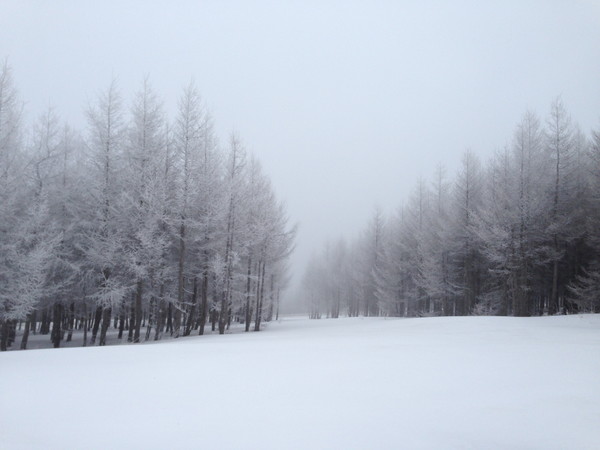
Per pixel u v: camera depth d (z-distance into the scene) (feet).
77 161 71.46
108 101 62.69
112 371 24.50
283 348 35.14
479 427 13.20
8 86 53.31
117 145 63.21
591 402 15.78
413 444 11.85
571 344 32.53
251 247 80.59
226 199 68.33
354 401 16.60
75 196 64.59
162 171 64.80
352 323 85.10
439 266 100.58
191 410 15.87
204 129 70.64
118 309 74.49
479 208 88.99
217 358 29.40
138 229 61.16
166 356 31.12
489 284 101.45
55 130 64.85
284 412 15.29
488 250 83.66
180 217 65.82
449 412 14.83
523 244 78.95
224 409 15.89
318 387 19.21
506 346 32.04
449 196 112.78
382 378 20.76
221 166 76.28
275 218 87.45
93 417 15.21
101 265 60.29
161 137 65.98
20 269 50.60
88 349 37.01
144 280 64.44
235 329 91.20
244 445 12.01
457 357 26.84
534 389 17.81
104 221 60.34
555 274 77.92
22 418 15.21
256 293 84.12
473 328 49.67
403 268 120.78
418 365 24.13
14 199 52.21
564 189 79.05
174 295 74.08
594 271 78.18
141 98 64.85
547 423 13.48
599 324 50.62
